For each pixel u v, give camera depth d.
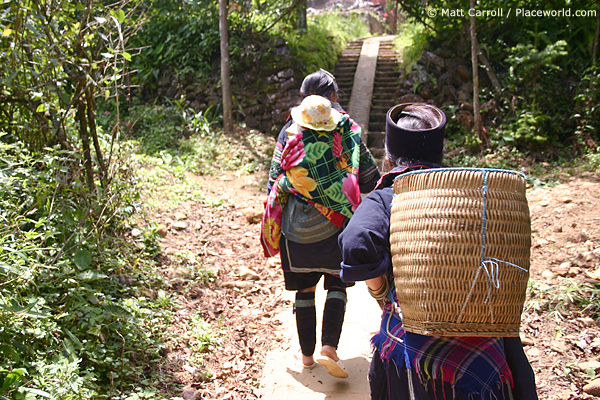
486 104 7.92
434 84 8.72
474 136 7.50
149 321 2.94
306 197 2.56
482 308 1.40
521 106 7.75
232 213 5.30
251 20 9.48
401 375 1.55
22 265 2.54
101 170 3.63
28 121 3.46
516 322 1.44
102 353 2.48
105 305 2.74
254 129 8.62
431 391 1.48
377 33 16.50
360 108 9.02
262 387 2.70
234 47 8.89
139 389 2.42
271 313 3.47
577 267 3.79
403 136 1.72
